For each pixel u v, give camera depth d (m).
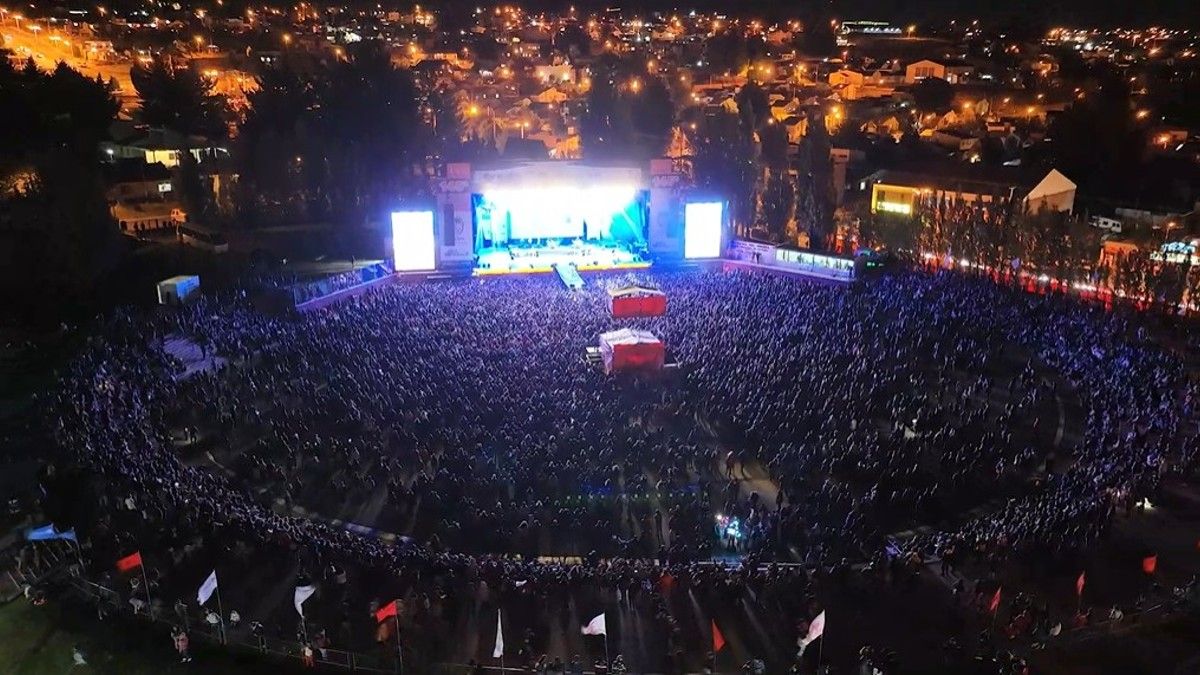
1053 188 79.88
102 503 33.81
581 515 34.41
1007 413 43.53
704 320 56.81
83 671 26.09
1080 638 28.05
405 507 36.00
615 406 43.38
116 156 94.88
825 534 33.25
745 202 86.81
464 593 30.20
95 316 59.72
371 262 76.25
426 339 53.44
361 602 29.44
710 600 30.05
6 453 39.53
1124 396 44.78
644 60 168.50
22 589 29.89
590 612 29.45
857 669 26.89
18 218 68.38
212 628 28.03
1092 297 65.69
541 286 67.75
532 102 142.50
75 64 160.62
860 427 41.50
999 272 70.50
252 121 96.25
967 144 110.06
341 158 85.81
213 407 43.53
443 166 76.56
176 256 73.31
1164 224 75.00
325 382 47.12
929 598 30.27
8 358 52.75
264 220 84.12
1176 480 37.66
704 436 41.34
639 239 79.12
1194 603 29.58
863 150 103.38
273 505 35.94
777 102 136.25
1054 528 32.81
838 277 69.19
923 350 52.00
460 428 41.19
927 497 36.19
